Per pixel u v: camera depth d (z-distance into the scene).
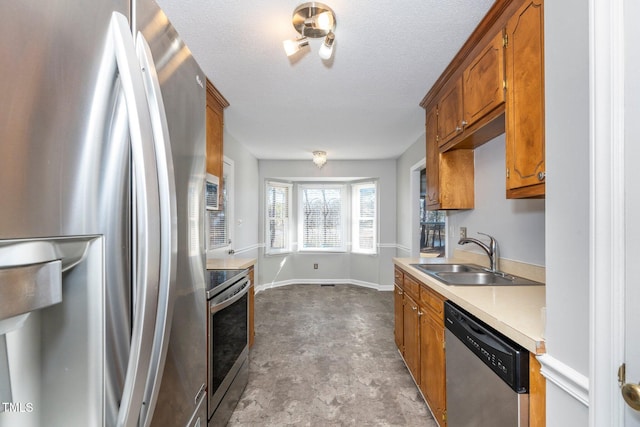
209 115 2.44
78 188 0.52
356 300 4.60
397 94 2.54
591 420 0.71
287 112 2.99
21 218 0.43
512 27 1.41
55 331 0.55
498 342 1.11
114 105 0.58
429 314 1.87
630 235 0.64
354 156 5.07
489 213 2.26
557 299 0.87
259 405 2.04
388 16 1.56
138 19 0.69
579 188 0.80
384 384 2.28
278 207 5.67
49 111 0.47
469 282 2.02
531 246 1.83
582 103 0.79
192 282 0.99
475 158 2.45
